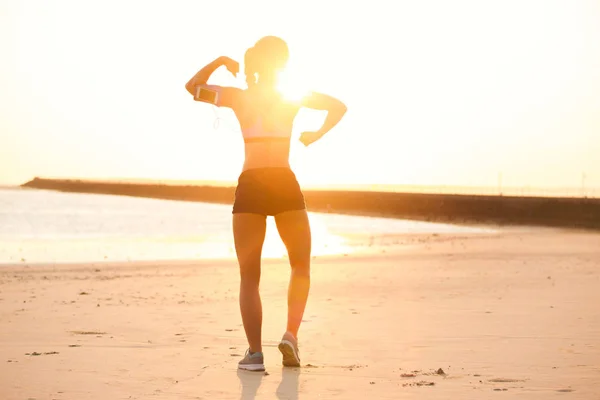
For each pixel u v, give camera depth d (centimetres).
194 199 17475
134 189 19812
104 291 974
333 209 11712
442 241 2895
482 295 889
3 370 426
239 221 438
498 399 355
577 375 415
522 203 8950
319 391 372
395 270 1368
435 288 991
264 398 356
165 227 4338
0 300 850
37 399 354
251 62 441
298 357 439
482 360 463
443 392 371
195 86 443
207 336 566
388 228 5156
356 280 1139
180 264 1586
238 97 442
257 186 436
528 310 732
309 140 438
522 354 484
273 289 1002
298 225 441
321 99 439
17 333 581
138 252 2177
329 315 699
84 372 421
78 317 687
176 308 767
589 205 8294
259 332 433
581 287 988
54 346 516
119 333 582
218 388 379
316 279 1163
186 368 434
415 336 563
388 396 362
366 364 450
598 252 1980
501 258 1720
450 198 9944
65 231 3684
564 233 4294
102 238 3025
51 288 1018
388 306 777
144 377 406
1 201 11725
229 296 907
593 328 602
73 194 19575
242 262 438
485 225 7019
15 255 1992
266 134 438
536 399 355
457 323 637
